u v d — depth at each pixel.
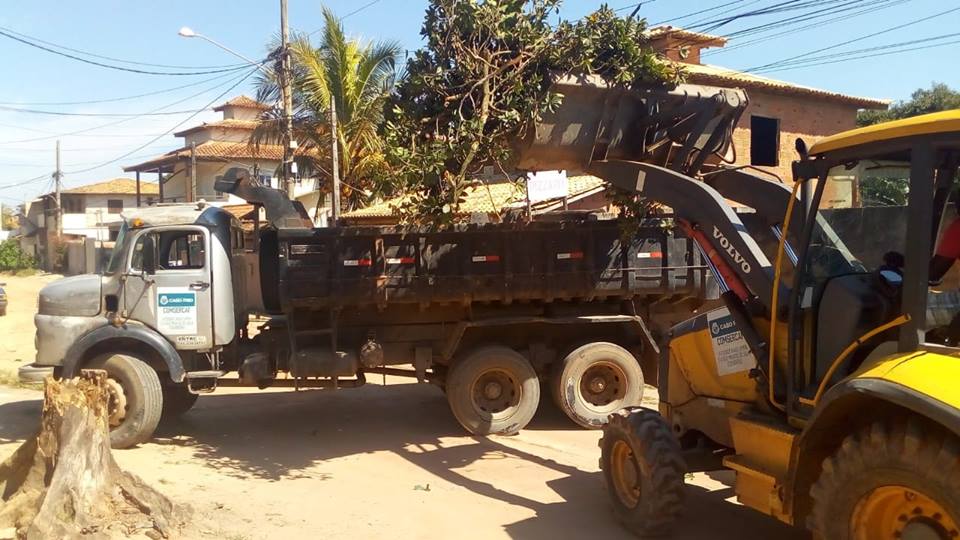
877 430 3.72
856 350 4.27
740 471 5.04
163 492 6.64
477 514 6.36
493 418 9.23
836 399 3.89
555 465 7.96
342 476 7.51
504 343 9.58
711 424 5.96
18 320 24.59
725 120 7.50
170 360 8.55
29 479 5.59
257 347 9.31
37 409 10.34
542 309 9.59
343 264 8.69
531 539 5.76
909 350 3.83
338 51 21.95
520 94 7.10
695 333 6.09
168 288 8.65
